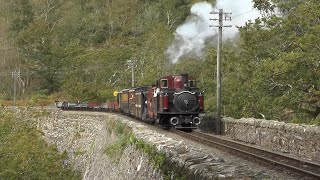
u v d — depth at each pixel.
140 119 33.59
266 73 23.69
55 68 80.88
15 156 46.22
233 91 30.20
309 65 22.00
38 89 80.56
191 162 10.31
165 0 84.31
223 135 24.64
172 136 21.34
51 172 43.47
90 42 89.56
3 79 81.62
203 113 28.20
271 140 18.09
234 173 9.22
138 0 93.75
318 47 21.91
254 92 27.25
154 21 83.19
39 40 83.19
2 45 87.44
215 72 38.53
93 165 31.45
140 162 15.02
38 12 97.44
